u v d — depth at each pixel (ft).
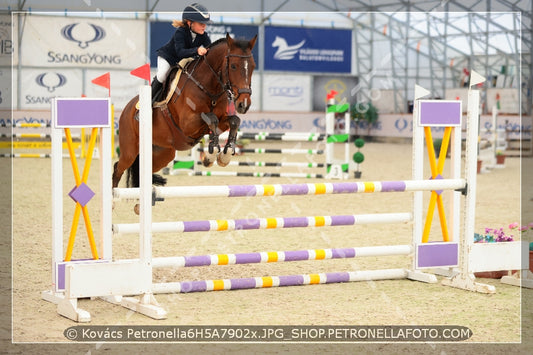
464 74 101.50
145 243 17.04
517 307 17.62
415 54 106.52
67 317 16.20
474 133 20.06
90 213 33.63
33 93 94.99
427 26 103.71
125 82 98.78
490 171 61.46
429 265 20.81
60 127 17.04
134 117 21.24
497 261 20.26
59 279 17.34
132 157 22.15
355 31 111.04
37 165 60.49
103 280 16.51
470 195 19.97
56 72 95.91
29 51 94.43
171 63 21.02
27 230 28.37
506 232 29.30
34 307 17.13
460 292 19.47
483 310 17.29
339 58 111.04
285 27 107.65
